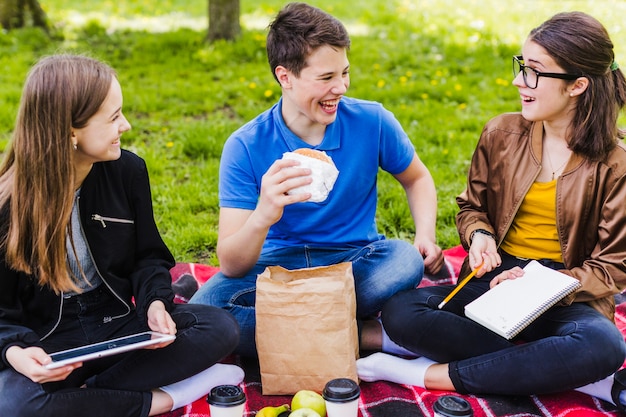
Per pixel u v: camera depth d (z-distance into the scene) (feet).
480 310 9.08
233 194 10.26
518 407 9.02
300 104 9.81
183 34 28.76
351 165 10.46
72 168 8.41
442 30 29.58
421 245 11.10
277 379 9.27
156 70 24.53
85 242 9.09
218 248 10.12
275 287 9.11
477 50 26.58
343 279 9.07
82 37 29.25
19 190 8.38
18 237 8.41
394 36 28.99
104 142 8.54
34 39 27.96
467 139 18.52
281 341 9.16
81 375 9.01
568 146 9.65
